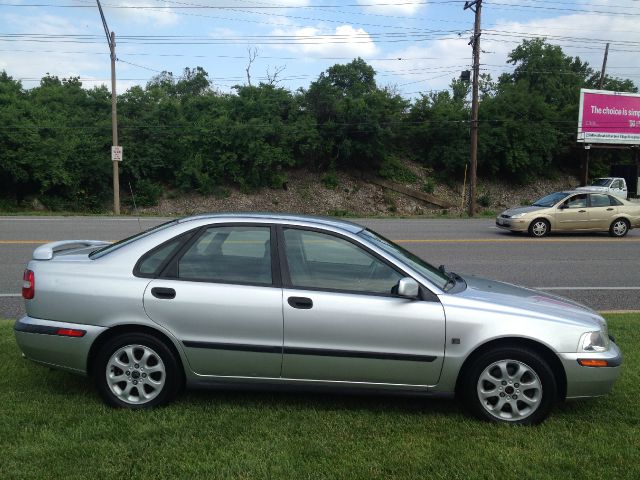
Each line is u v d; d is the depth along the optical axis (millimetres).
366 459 3506
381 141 40344
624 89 53719
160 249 4273
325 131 39344
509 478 3324
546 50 52562
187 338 4125
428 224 21703
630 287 9602
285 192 38250
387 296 4137
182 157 36375
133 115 37812
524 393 4094
